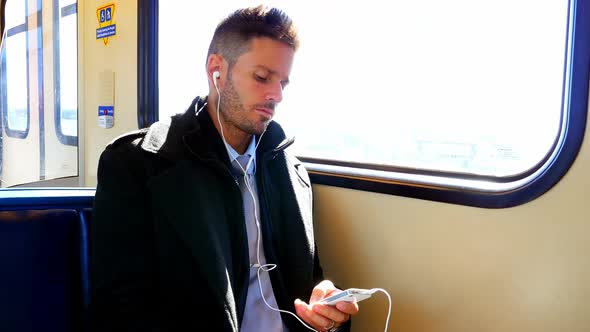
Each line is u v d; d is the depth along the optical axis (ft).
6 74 8.43
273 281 4.10
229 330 3.33
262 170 4.22
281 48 3.75
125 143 3.76
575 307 3.32
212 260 3.42
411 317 4.20
